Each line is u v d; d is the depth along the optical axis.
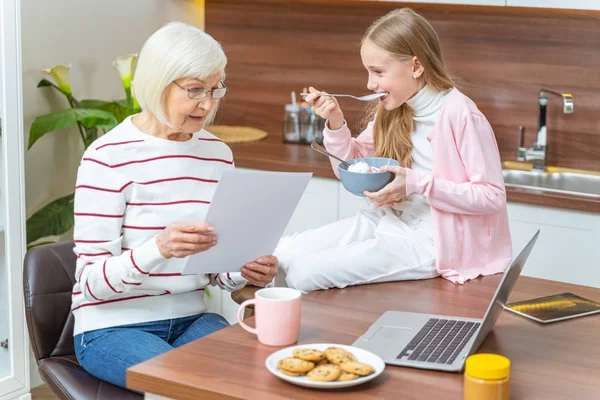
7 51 2.71
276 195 1.75
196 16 4.09
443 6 3.46
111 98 3.62
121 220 1.95
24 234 2.85
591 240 2.89
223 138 3.84
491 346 1.61
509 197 2.99
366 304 1.85
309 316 1.76
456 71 3.55
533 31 3.37
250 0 3.97
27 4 3.18
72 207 3.25
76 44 3.41
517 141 3.49
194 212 2.00
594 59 3.28
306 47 3.89
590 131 3.34
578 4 2.99
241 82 4.09
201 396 1.38
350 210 3.27
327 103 2.34
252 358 1.51
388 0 3.46
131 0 3.66
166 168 1.98
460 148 2.13
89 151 1.95
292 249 2.24
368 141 2.47
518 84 3.44
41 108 3.29
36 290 2.05
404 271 2.05
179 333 2.04
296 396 1.36
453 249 2.11
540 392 1.40
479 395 1.31
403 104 2.27
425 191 2.05
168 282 1.98
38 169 3.31
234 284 2.07
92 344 1.92
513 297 1.92
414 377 1.44
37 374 3.34
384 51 2.15
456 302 1.88
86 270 1.88
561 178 3.33
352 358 1.44
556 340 1.65
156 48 1.87
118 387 1.92
